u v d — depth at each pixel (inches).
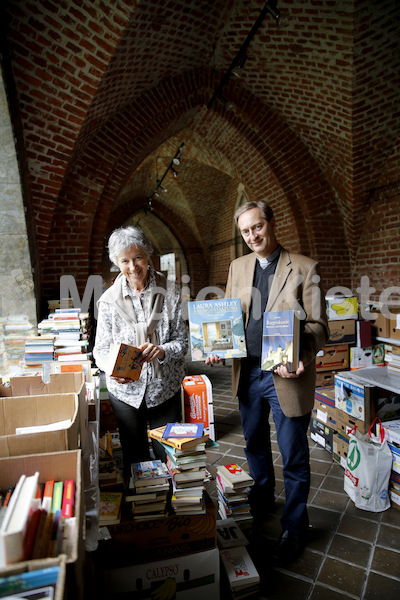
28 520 33.0
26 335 149.1
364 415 105.7
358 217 264.5
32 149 163.6
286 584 73.8
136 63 177.6
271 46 198.8
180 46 190.7
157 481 65.6
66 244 213.0
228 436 146.6
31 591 28.5
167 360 77.7
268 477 92.9
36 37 130.4
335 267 279.3
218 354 82.5
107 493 71.2
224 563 73.9
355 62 190.1
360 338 142.3
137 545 64.6
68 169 201.8
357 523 91.7
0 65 110.6
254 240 79.7
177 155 350.3
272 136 255.0
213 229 550.9
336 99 213.5
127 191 492.7
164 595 65.7
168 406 81.3
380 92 205.8
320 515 95.3
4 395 67.8
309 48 192.9
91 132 203.9
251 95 242.5
